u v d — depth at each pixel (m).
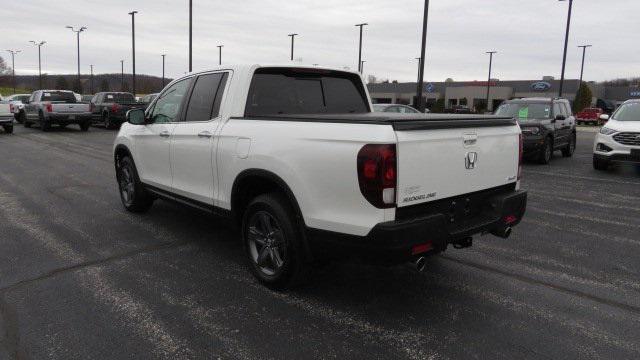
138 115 5.73
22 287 4.18
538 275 4.62
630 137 10.98
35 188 8.45
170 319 3.64
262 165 3.98
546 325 3.62
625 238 5.89
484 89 68.06
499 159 4.17
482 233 3.93
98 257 4.96
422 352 3.22
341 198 3.44
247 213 4.30
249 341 3.34
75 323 3.56
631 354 3.23
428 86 75.50
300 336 3.42
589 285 4.39
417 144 3.37
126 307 3.83
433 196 3.54
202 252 5.16
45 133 20.52
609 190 9.17
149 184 6.00
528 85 67.94
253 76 4.59
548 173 11.39
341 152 3.40
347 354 3.19
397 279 4.48
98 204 7.26
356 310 3.84
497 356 3.19
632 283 4.45
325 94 5.14
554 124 13.23
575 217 6.95
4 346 3.23
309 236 3.70
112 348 3.23
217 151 4.54
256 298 4.04
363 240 3.36
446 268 4.78
